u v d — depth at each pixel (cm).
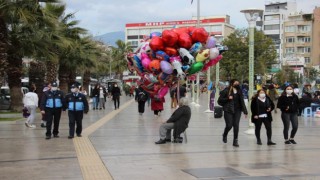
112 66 8562
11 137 1412
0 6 2006
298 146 1213
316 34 10550
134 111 2808
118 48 8819
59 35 2630
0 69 2106
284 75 6638
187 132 1548
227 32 11931
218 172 838
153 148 1160
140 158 1002
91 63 3966
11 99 2483
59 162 949
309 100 2405
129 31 13738
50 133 1373
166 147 1180
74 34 3347
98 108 3084
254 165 915
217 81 2558
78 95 1401
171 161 962
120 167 891
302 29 10794
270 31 12031
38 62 3312
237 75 5397
